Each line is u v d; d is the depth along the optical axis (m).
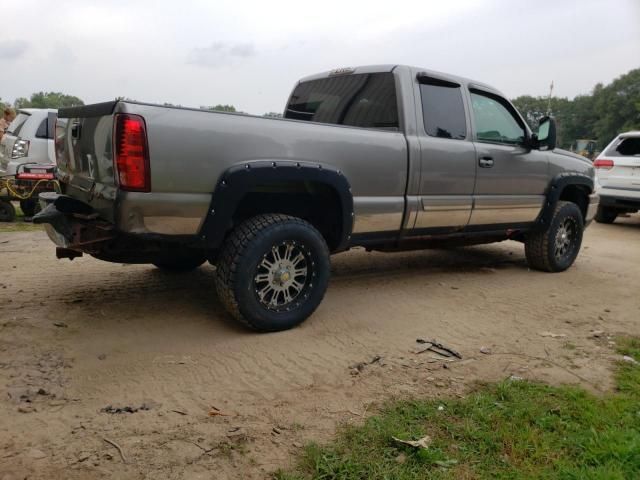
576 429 2.77
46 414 2.73
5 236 7.43
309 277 4.07
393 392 3.11
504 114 5.67
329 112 5.31
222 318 4.22
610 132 85.69
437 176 4.86
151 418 2.73
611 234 9.95
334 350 3.71
